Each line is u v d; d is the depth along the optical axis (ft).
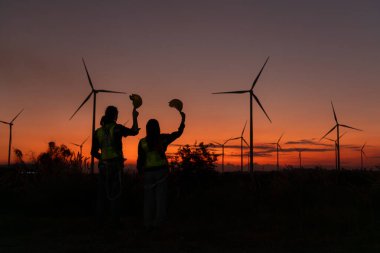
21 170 55.16
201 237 29.99
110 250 25.07
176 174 50.90
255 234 31.45
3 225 34.71
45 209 44.27
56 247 25.90
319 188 49.93
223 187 50.85
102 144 32.45
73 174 49.19
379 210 40.29
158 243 27.43
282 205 46.47
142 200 45.03
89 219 38.14
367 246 26.91
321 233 31.83
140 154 30.53
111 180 32.42
